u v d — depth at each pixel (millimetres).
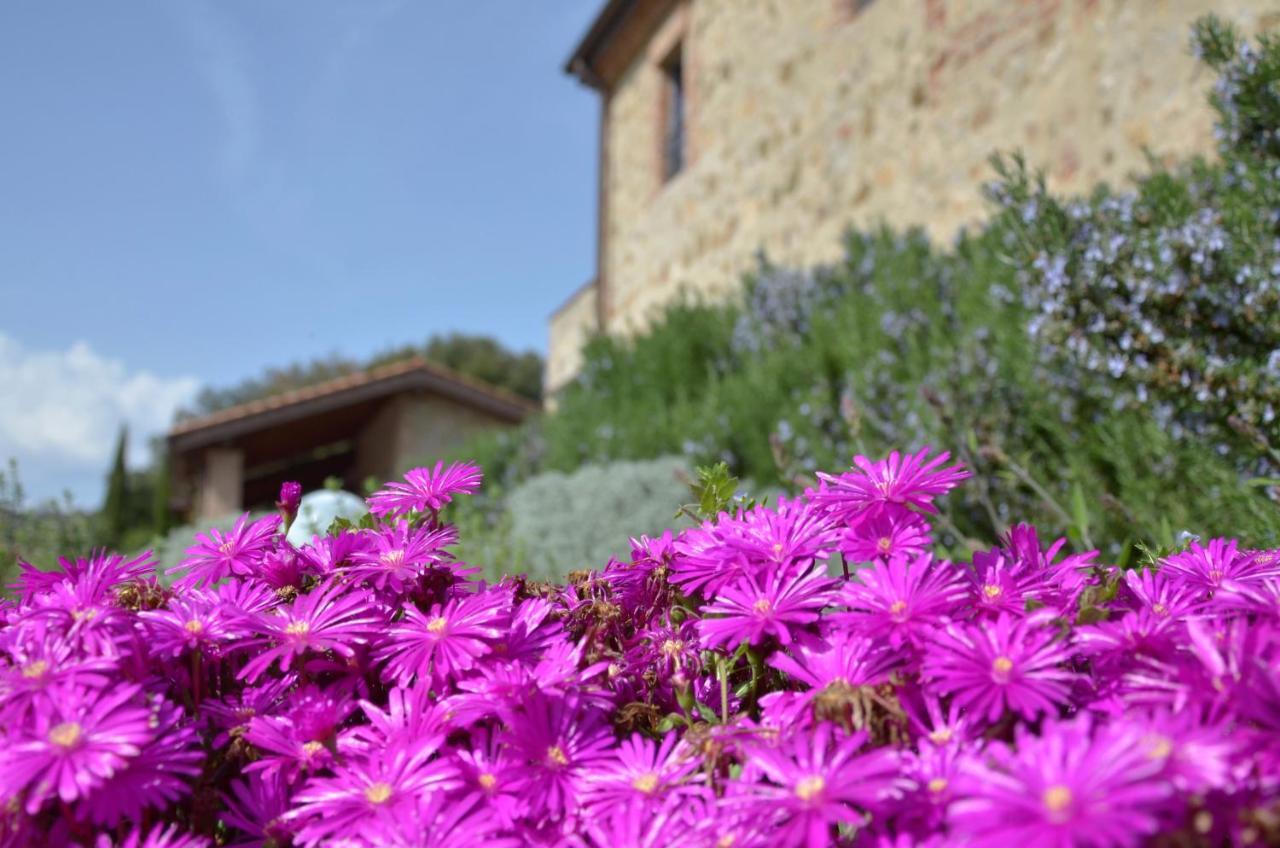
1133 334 3068
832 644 1038
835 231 8070
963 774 760
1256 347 2922
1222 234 2906
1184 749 689
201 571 1254
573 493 5434
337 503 3729
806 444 4855
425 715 1033
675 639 1207
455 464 1345
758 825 832
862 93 7809
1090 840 635
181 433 12914
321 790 961
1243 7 4539
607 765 978
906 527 1120
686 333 7691
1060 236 3188
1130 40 5277
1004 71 6293
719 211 9945
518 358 39156
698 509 1380
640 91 11984
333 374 39344
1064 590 1140
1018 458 3541
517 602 1272
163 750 920
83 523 5664
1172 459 3234
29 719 931
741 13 9766
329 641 1073
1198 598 1162
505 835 952
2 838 851
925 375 4566
